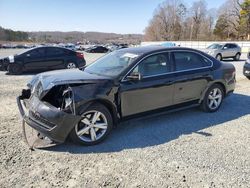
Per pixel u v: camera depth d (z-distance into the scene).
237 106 6.17
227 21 74.69
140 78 4.20
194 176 3.12
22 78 10.36
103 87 3.93
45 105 3.70
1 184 2.92
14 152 3.66
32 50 11.85
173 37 88.25
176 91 4.85
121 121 4.30
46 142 3.95
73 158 3.53
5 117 5.16
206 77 5.28
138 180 3.03
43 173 3.15
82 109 3.72
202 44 45.53
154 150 3.78
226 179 3.06
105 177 3.09
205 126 4.78
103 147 3.87
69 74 4.33
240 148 3.88
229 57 20.36
